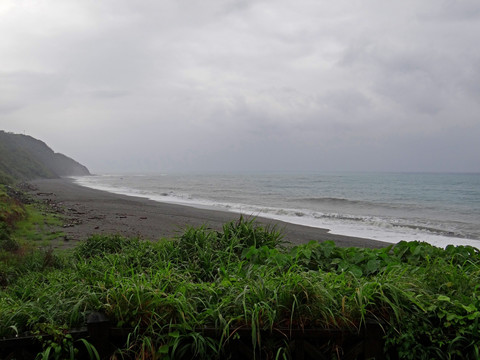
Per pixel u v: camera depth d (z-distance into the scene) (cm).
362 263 408
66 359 251
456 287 307
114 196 3628
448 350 258
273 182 8638
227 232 530
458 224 1970
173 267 457
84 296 291
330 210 2731
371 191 5497
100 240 710
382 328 262
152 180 10056
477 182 8800
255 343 251
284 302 279
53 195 3416
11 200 1533
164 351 251
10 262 637
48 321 271
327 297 277
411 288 298
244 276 364
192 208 2477
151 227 1448
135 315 267
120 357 260
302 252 419
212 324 273
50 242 998
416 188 6331
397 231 1633
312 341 272
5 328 263
